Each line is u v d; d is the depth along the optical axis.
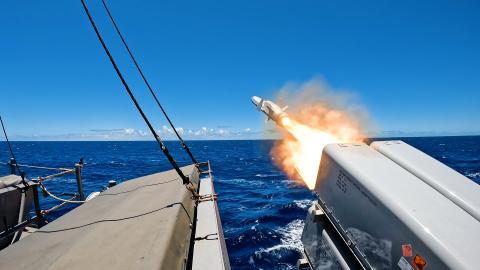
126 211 4.29
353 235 2.79
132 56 4.07
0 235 4.79
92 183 28.58
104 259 2.79
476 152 65.38
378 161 3.01
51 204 18.03
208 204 5.04
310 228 3.84
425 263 1.97
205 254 3.47
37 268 2.83
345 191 2.99
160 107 4.89
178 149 110.06
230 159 61.78
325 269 3.36
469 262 1.77
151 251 2.75
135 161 59.12
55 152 96.94
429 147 87.19
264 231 14.01
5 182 5.69
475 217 2.13
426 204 2.28
